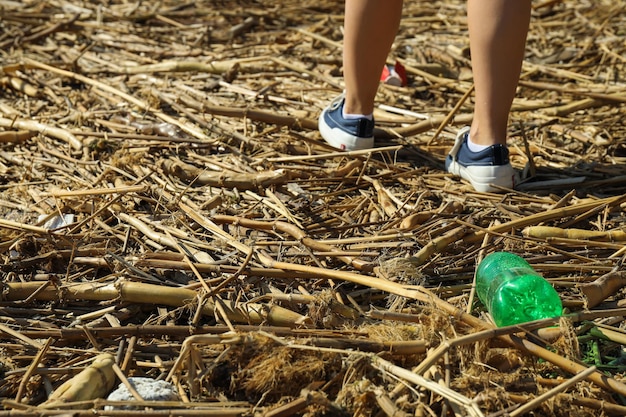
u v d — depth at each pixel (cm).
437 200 211
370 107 227
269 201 207
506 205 205
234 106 258
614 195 212
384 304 178
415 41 307
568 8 331
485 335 154
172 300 175
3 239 192
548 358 155
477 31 204
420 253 184
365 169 220
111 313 174
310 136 238
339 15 331
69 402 149
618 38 302
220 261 184
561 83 277
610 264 186
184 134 239
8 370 160
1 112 253
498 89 207
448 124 244
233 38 310
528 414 150
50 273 185
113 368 155
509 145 234
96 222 199
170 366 161
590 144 236
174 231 195
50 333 166
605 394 155
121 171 217
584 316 167
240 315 171
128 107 255
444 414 148
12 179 221
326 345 157
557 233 192
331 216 204
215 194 211
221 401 153
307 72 275
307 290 180
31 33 307
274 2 344
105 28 313
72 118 246
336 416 148
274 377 153
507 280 165
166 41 307
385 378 152
